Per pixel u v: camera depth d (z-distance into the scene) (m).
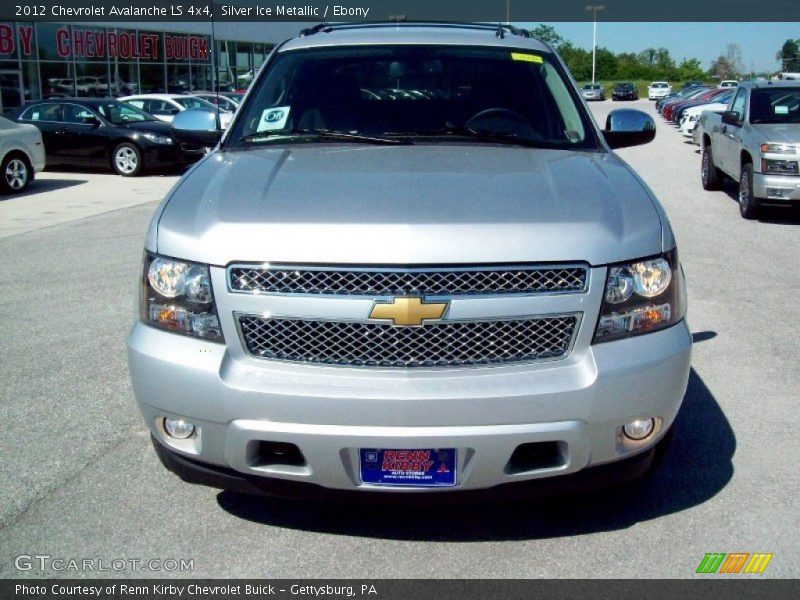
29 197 13.45
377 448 2.87
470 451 2.87
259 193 3.24
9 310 6.53
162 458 3.27
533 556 3.18
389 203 3.08
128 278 7.57
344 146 4.01
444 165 3.59
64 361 5.34
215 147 4.24
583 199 3.18
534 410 2.86
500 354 2.91
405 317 2.84
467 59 4.58
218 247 2.95
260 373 2.91
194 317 2.99
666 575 3.06
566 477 3.03
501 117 4.27
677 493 3.63
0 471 3.84
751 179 10.57
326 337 2.90
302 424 2.86
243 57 37.06
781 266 8.11
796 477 3.78
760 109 11.35
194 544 3.27
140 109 18.05
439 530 3.36
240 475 3.05
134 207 12.27
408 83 4.43
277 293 2.89
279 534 3.34
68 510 3.50
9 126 13.85
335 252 2.86
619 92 64.69
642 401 2.98
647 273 3.04
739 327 6.09
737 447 4.08
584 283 2.92
